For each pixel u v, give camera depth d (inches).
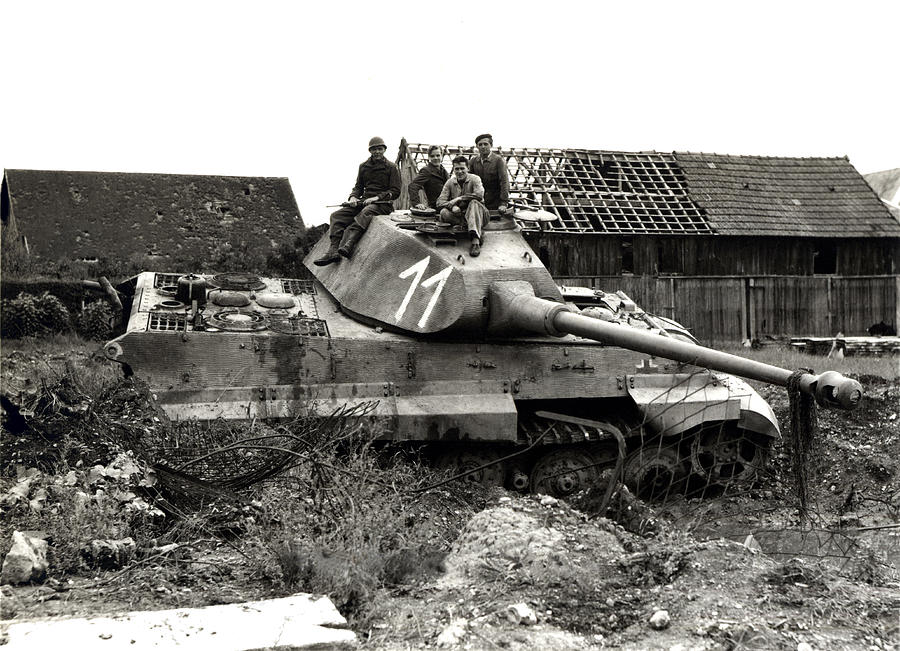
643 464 463.8
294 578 268.7
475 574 275.1
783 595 267.7
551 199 1090.7
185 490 333.7
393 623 243.9
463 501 409.1
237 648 220.1
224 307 450.9
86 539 289.9
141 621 234.4
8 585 263.4
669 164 1224.2
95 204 1456.7
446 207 468.8
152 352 406.3
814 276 1177.4
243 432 383.2
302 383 420.5
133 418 388.5
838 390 327.6
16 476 337.4
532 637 235.6
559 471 458.9
